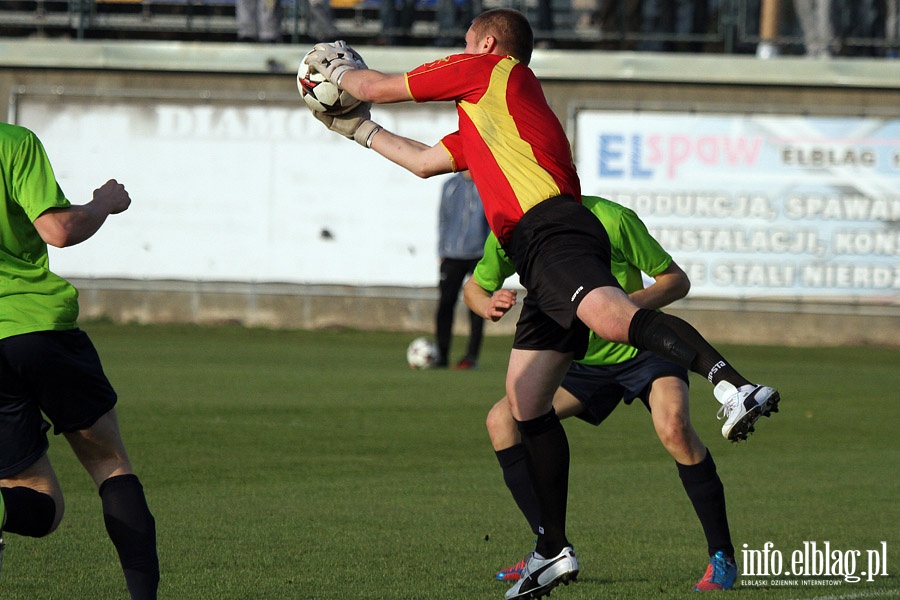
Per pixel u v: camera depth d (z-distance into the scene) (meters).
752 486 25.67
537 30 71.06
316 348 57.22
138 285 66.25
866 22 69.88
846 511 22.91
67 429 13.46
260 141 66.00
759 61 65.25
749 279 64.56
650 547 19.59
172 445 29.16
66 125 66.62
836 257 64.56
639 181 65.00
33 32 73.69
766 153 64.69
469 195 48.16
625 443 31.67
